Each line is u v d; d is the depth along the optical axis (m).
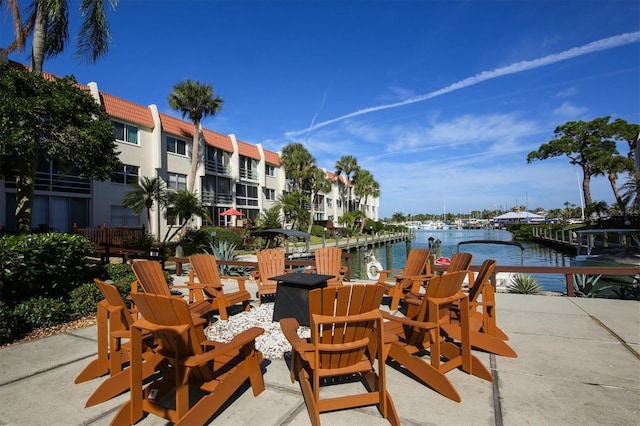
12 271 4.94
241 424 2.60
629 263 15.24
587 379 3.24
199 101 24.59
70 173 18.95
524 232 44.47
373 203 74.81
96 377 3.46
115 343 3.28
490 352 3.95
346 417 2.68
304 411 2.78
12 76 8.85
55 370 3.65
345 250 31.91
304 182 41.97
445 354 3.73
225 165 30.94
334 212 55.16
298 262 8.75
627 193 28.88
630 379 3.22
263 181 35.84
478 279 4.34
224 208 30.84
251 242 25.88
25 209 9.90
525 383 3.18
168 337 2.56
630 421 2.55
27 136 8.70
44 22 10.21
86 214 19.88
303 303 5.11
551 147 40.66
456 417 2.65
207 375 2.75
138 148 22.47
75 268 6.12
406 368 3.36
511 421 2.58
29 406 2.92
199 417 2.51
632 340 4.25
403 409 2.77
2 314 4.49
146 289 4.28
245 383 3.32
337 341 2.66
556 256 23.61
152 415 2.75
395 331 3.64
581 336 4.45
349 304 2.67
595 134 39.12
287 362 3.83
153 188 20.08
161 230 23.83
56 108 9.17
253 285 9.23
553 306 6.09
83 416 2.76
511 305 6.21
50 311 5.09
